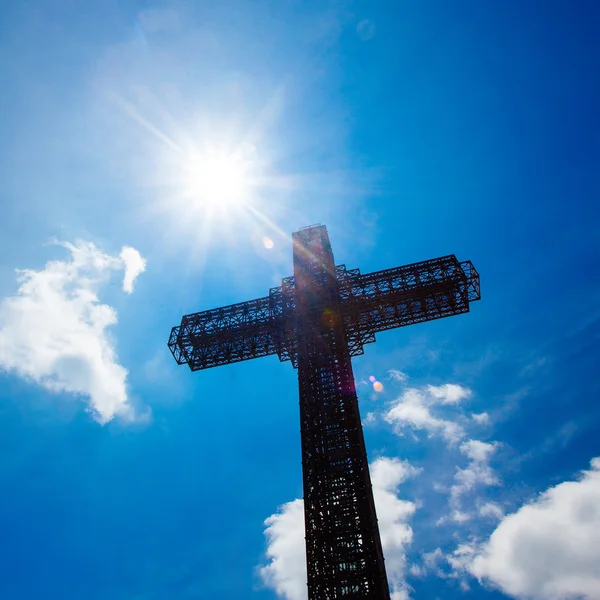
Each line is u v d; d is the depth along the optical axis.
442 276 51.31
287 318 52.00
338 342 49.66
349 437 43.78
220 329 52.91
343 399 45.97
